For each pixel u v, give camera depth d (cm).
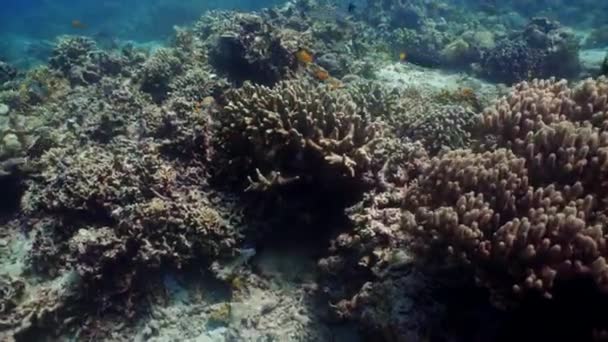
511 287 369
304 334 490
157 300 547
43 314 540
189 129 663
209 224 550
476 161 449
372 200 518
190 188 604
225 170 614
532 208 388
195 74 979
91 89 1118
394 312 420
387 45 1716
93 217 611
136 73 1109
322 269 516
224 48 1020
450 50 1689
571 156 418
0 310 553
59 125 968
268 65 973
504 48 1603
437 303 420
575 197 397
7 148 797
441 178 452
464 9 2606
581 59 1725
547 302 372
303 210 569
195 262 563
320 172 543
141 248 546
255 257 566
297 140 530
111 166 635
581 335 356
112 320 543
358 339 473
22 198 744
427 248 407
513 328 389
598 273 339
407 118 740
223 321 519
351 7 1538
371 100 789
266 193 567
